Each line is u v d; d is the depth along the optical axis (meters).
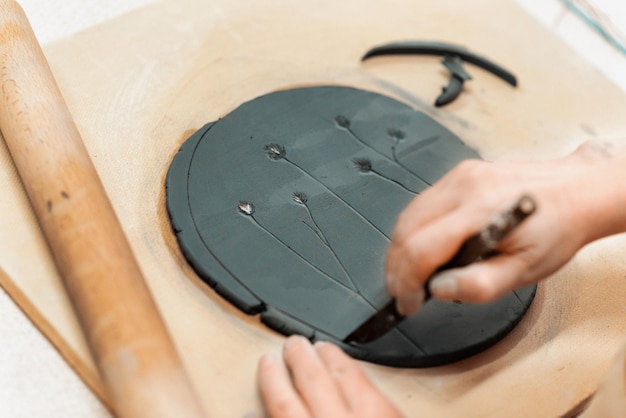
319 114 0.76
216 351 0.58
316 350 0.56
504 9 1.00
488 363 0.62
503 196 0.52
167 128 0.75
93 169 0.63
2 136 0.69
